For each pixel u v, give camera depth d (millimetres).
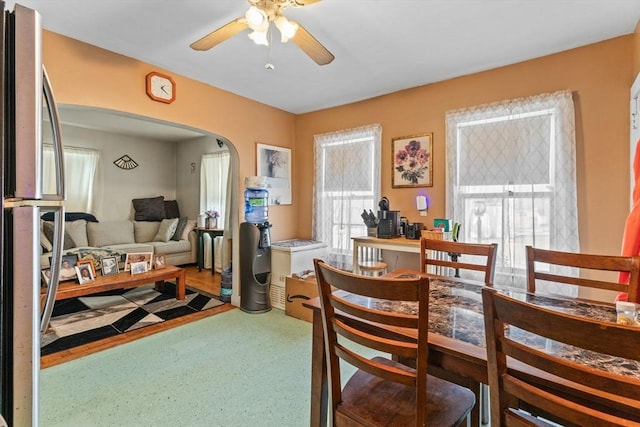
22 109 875
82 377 2176
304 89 3398
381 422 1089
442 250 2027
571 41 2391
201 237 5480
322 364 1416
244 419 1772
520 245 2676
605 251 2385
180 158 6512
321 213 4027
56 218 1104
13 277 873
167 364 2354
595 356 938
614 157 2342
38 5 1959
